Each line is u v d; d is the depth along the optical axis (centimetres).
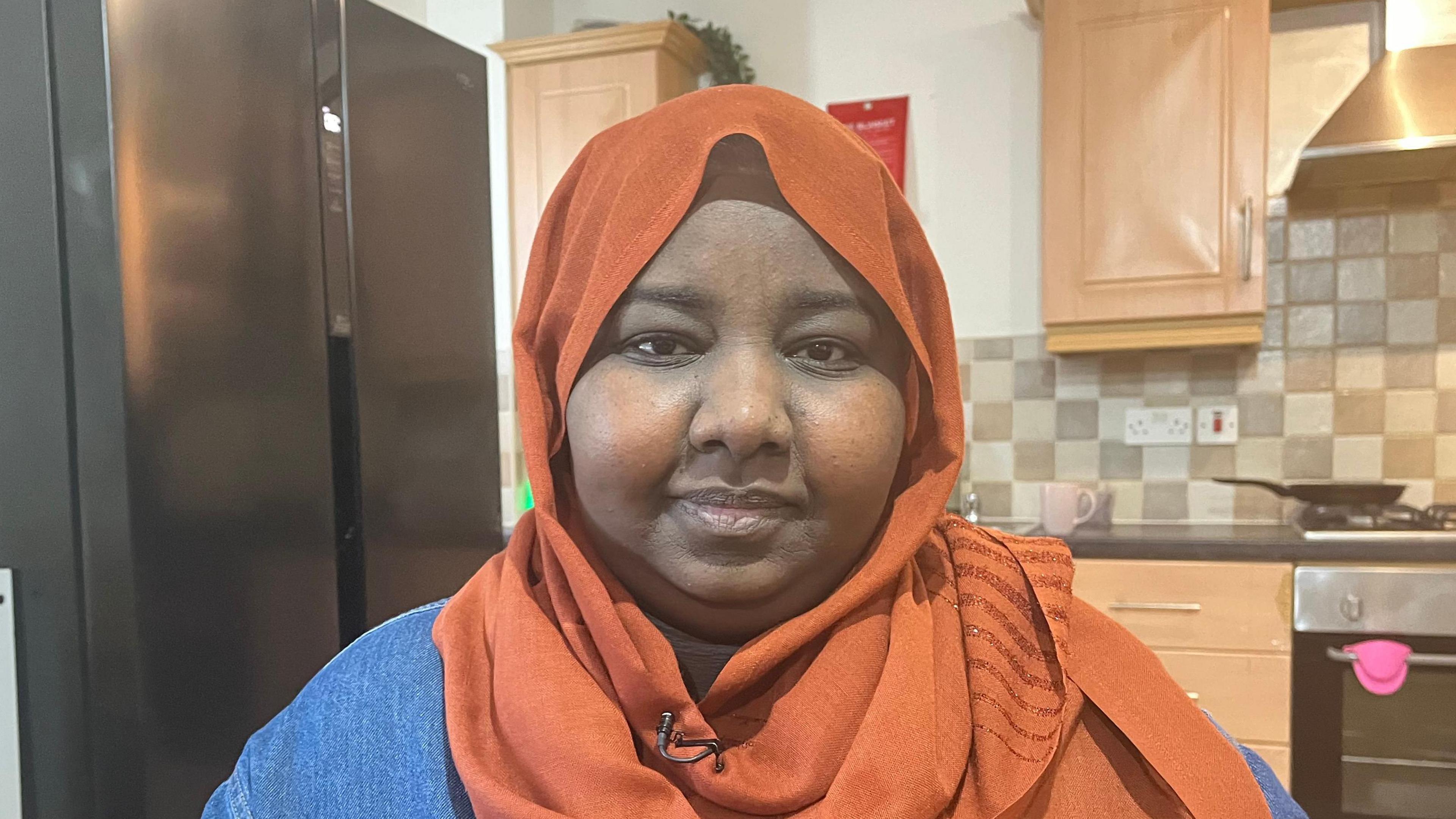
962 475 240
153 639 92
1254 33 191
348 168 118
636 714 44
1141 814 44
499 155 260
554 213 50
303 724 52
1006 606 49
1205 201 195
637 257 42
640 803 41
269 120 107
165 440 94
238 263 103
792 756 43
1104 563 179
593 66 237
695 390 41
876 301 44
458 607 54
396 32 126
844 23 248
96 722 91
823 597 46
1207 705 172
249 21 105
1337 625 164
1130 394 228
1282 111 218
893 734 41
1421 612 160
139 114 92
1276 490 190
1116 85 199
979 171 238
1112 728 47
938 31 240
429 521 130
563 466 50
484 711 47
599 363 44
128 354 90
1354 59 213
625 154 46
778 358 43
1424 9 199
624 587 46
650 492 42
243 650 102
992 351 237
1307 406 217
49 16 90
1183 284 197
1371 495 183
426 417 131
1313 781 166
